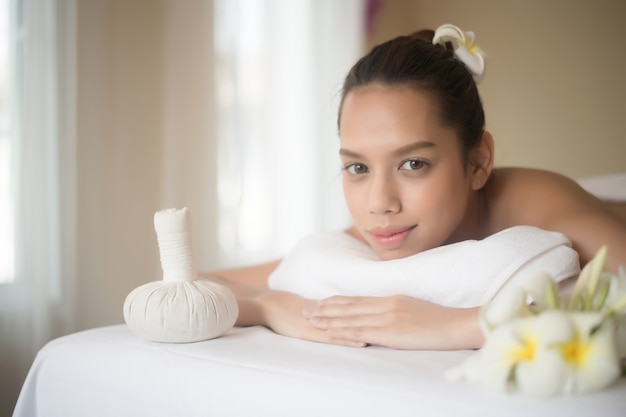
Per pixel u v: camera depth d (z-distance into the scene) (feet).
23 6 6.48
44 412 2.85
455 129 3.41
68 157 6.92
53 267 6.85
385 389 2.06
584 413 1.79
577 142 11.12
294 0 10.37
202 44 8.61
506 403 1.87
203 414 2.35
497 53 11.79
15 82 6.42
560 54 11.18
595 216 3.46
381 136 3.19
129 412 2.56
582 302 1.98
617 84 10.73
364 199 3.31
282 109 10.07
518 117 11.62
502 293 1.98
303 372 2.25
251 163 9.48
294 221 10.27
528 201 3.74
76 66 7.10
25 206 6.44
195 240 8.50
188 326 2.70
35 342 6.45
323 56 10.93
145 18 8.04
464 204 3.52
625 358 2.08
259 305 3.25
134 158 7.88
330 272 3.26
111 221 7.58
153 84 8.14
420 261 3.01
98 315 7.38
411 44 3.47
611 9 10.71
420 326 2.62
